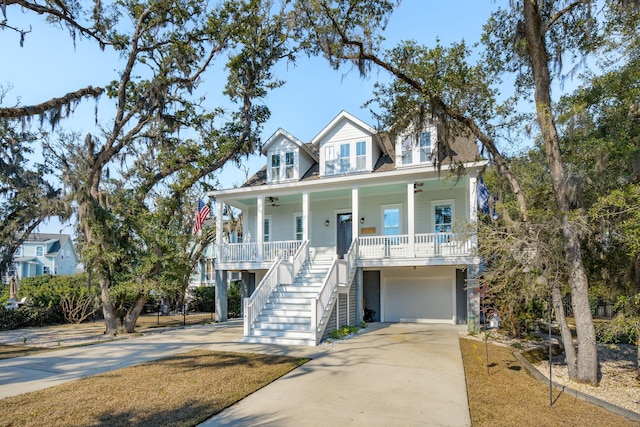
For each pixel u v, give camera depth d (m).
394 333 13.26
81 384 6.97
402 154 15.40
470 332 12.98
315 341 10.89
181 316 22.91
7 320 16.47
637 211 6.59
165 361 8.87
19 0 11.70
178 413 5.55
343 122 16.92
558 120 8.65
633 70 8.53
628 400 6.89
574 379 7.98
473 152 15.38
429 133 15.02
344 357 9.27
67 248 46.62
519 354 9.72
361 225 18.03
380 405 5.98
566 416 5.77
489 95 10.09
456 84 9.77
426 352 9.89
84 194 13.98
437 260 14.16
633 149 7.83
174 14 15.85
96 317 20.64
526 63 9.89
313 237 18.89
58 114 12.92
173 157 17.41
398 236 15.05
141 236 14.86
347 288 13.84
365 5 10.22
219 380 7.18
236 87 19.70
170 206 16.33
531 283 8.25
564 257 8.38
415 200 17.09
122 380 7.22
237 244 17.59
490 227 8.89
